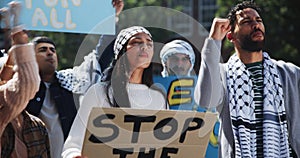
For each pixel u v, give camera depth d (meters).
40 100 4.84
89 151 3.74
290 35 16.31
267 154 4.69
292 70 4.95
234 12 4.92
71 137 3.87
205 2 24.80
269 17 16.19
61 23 4.23
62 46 15.13
